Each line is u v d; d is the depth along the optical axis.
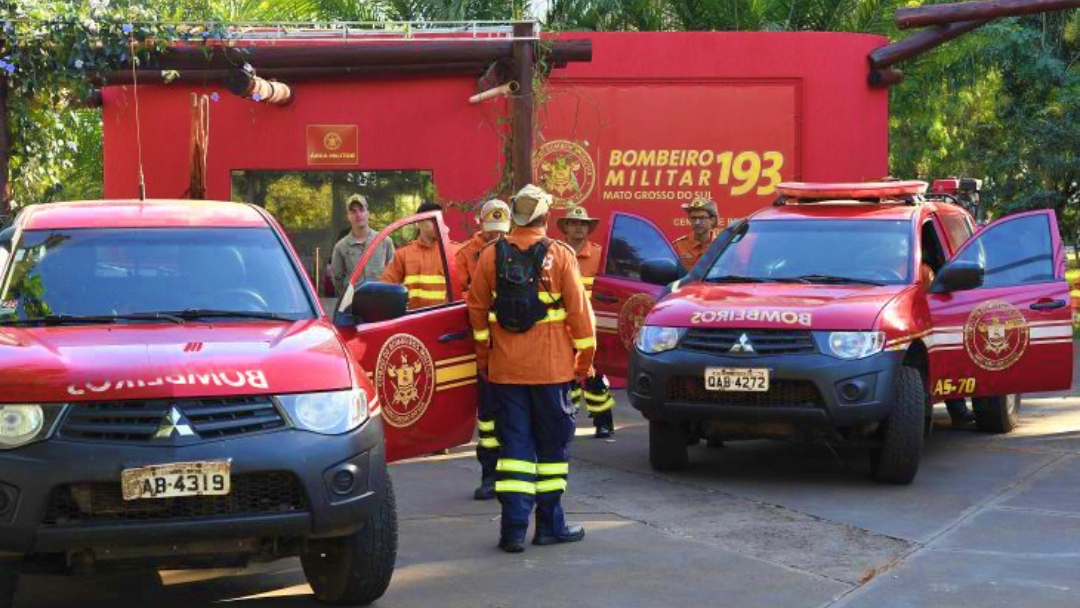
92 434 5.46
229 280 6.71
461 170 14.95
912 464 9.07
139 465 5.39
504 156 14.14
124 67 12.93
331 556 6.24
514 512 7.32
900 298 9.35
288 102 14.83
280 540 5.80
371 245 8.02
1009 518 8.15
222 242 6.93
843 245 10.17
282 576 6.98
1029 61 27.48
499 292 7.36
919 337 9.34
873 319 8.94
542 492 7.49
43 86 12.08
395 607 6.32
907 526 7.95
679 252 12.37
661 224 15.74
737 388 8.91
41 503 5.35
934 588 6.60
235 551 5.65
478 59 13.52
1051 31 28.53
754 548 7.42
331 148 14.92
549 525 7.53
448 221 14.97
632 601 6.39
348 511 5.71
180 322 6.33
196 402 5.56
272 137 14.91
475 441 11.16
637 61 15.63
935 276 10.66
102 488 5.45
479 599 6.43
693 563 7.09
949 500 8.69
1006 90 29.47
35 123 12.23
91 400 5.47
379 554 6.10
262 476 5.60
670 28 27.06
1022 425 12.06
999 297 10.41
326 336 6.26
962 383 10.32
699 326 9.11
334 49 13.34
